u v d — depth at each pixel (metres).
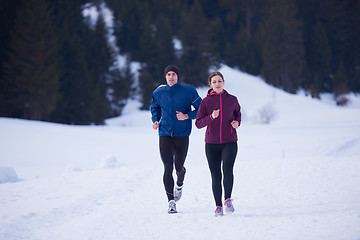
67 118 63.88
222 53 101.50
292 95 87.31
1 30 60.91
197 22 83.50
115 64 77.94
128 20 91.62
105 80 75.19
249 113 63.03
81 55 70.19
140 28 92.88
